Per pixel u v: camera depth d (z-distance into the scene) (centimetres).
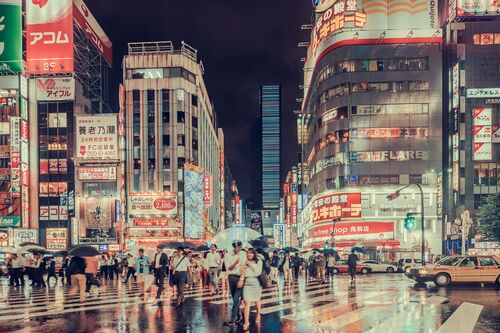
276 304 1573
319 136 7112
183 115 7475
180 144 7381
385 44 6650
